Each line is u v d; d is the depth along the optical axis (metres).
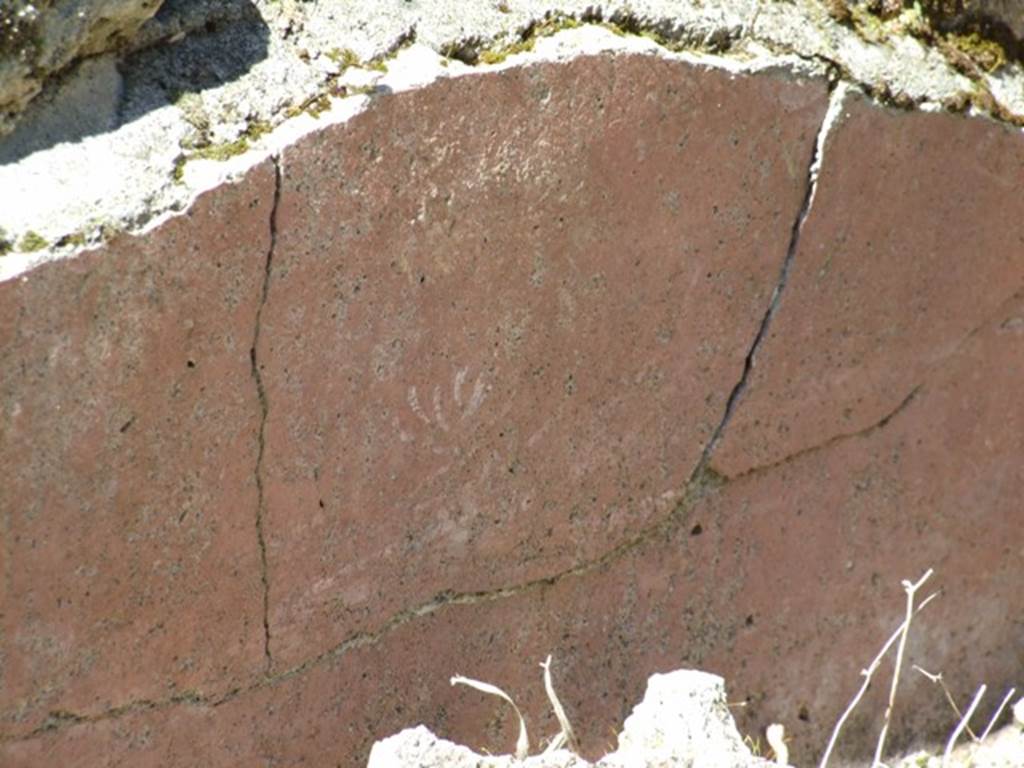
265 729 2.30
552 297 2.32
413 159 2.20
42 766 2.18
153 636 2.20
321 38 2.19
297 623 2.28
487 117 2.23
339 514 2.27
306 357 2.20
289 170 2.14
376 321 2.23
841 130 2.41
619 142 2.29
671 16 2.31
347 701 2.34
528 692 2.44
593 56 2.26
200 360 2.14
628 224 2.33
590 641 2.46
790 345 2.47
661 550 2.48
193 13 2.15
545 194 2.28
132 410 2.12
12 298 2.04
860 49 2.43
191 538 2.19
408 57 2.21
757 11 2.37
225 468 2.19
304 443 2.23
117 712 2.21
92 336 2.09
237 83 2.15
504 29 2.24
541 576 2.41
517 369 2.32
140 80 2.12
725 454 2.48
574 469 2.39
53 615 2.14
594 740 2.49
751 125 2.36
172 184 2.10
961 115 2.47
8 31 2.05
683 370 2.42
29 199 2.06
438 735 2.40
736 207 2.38
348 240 2.19
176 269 2.11
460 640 2.39
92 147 2.09
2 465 2.08
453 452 2.32
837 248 2.46
